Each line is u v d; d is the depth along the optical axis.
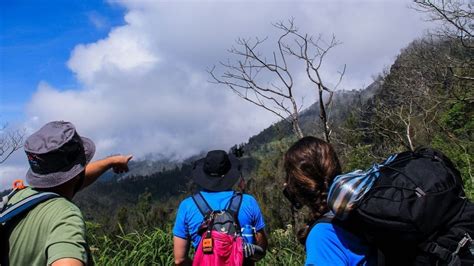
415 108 16.47
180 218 3.14
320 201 1.86
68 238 1.56
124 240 5.23
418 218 1.61
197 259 2.97
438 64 16.61
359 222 1.71
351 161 11.60
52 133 1.75
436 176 1.70
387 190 1.67
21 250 1.61
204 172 3.18
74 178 1.83
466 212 1.69
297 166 1.89
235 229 3.01
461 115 15.70
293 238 5.49
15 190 1.81
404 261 1.70
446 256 1.62
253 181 9.05
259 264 4.90
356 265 1.76
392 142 13.46
